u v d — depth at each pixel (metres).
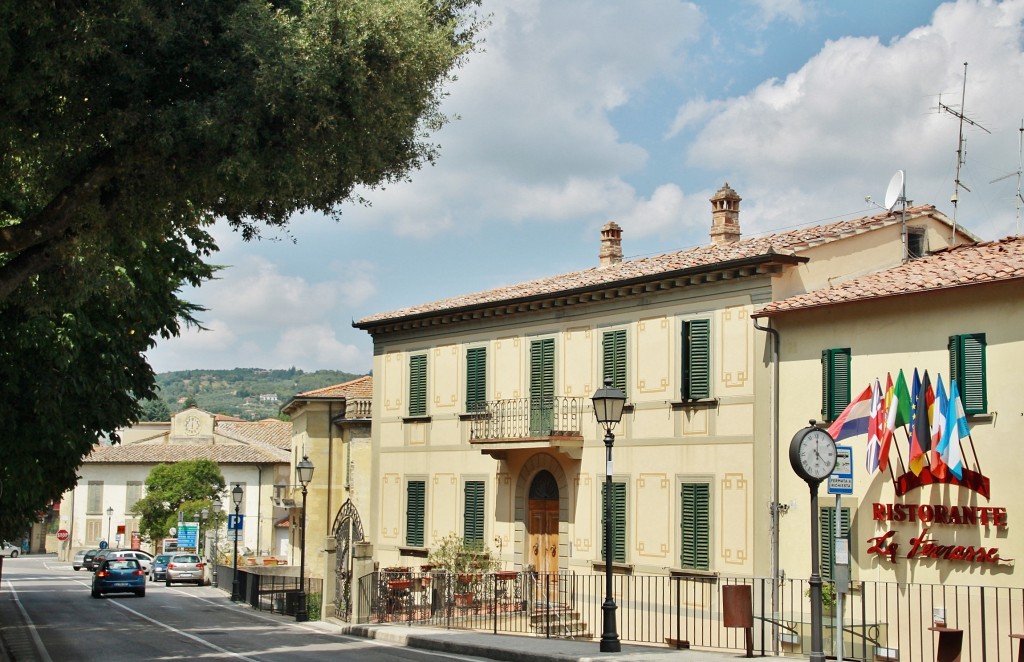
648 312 27.62
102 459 87.00
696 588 25.56
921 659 19.03
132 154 15.01
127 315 25.23
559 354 30.11
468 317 33.09
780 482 23.95
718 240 30.50
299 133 15.46
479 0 17.98
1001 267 20.42
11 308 22.31
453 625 28.31
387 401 36.59
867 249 26.23
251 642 26.34
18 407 23.53
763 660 18.72
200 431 89.75
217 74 14.91
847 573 17.23
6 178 16.70
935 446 20.86
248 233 17.95
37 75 14.09
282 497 59.53
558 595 29.14
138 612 38.25
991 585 19.80
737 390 25.16
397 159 17.62
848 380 22.78
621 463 27.97
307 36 15.12
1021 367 19.83
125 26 14.14
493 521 31.77
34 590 53.38
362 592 29.81
